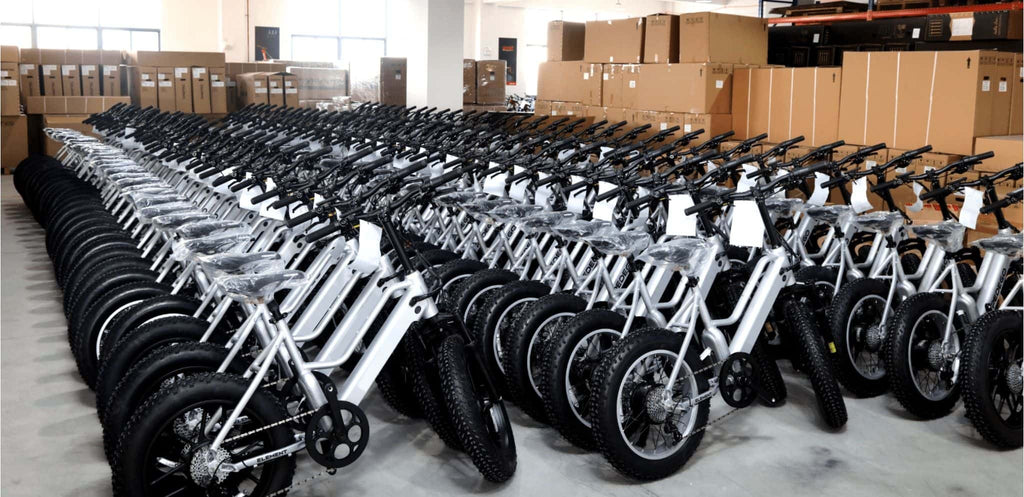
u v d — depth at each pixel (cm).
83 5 1377
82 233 405
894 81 477
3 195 809
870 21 638
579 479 266
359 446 238
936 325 323
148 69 920
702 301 275
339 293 279
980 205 319
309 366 233
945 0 640
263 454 222
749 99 570
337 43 1605
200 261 245
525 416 312
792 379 350
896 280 326
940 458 281
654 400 258
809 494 257
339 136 524
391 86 893
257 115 623
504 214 335
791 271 293
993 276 312
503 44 1794
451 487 261
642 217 346
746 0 1612
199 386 216
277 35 1491
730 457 281
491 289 320
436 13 834
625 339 255
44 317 438
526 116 618
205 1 1409
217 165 397
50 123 902
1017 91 459
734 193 299
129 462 210
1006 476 269
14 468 273
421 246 371
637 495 256
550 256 352
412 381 287
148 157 540
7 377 353
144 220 337
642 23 621
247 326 237
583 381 274
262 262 245
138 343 258
